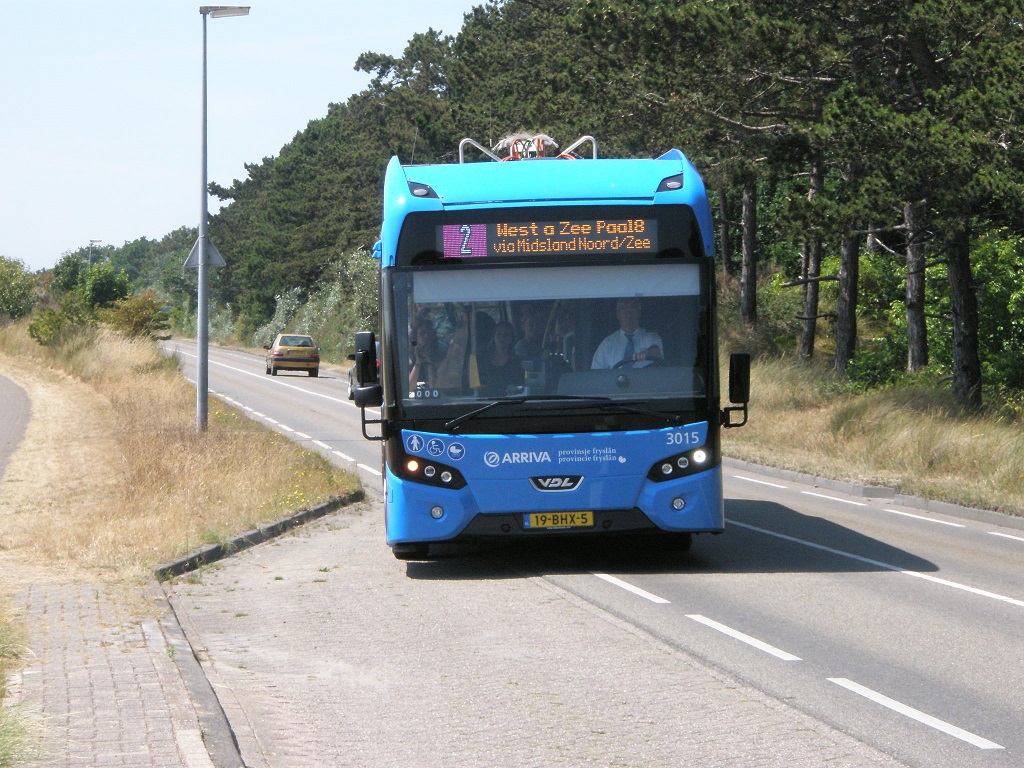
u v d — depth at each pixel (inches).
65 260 4926.2
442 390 661.9
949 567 708.7
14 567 682.8
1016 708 405.1
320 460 1248.8
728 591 629.3
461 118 3144.7
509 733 376.5
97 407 2042.3
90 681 413.1
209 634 535.8
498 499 656.4
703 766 341.7
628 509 658.8
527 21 3363.7
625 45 1553.9
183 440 1309.1
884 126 1299.2
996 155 1258.6
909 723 386.9
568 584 652.1
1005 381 1802.4
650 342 667.4
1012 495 983.6
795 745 361.7
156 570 677.9
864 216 1350.9
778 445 1414.9
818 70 1534.2
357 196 4982.8
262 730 382.6
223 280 7770.7
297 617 571.8
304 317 5147.6
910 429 1273.4
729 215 3479.3
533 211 672.4
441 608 588.7
